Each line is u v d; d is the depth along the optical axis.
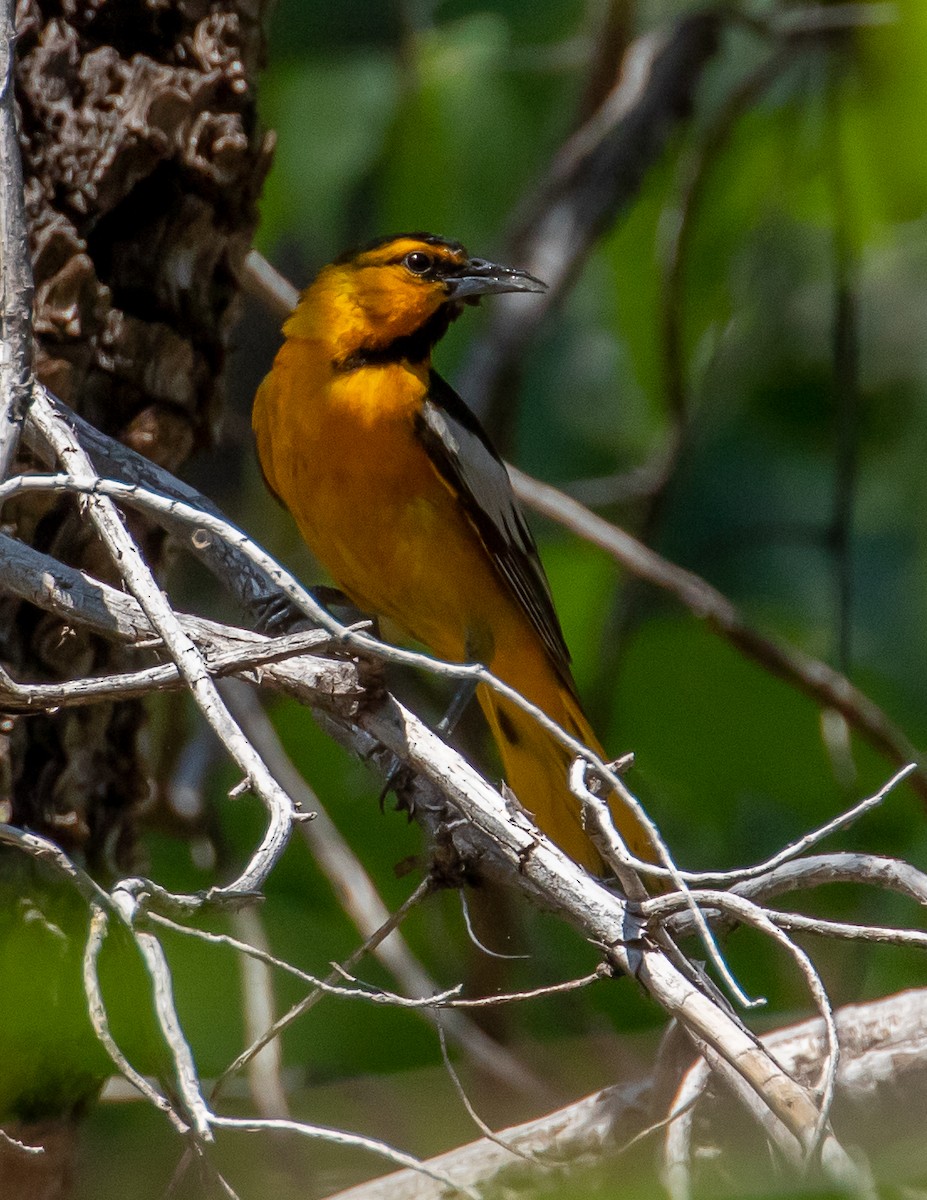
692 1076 5.56
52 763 6.88
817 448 14.22
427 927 10.13
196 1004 6.57
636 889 4.80
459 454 9.02
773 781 10.76
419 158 11.24
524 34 11.70
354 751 6.73
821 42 11.78
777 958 9.68
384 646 4.91
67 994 5.62
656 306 12.41
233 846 10.48
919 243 14.24
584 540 10.91
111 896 4.47
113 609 5.40
